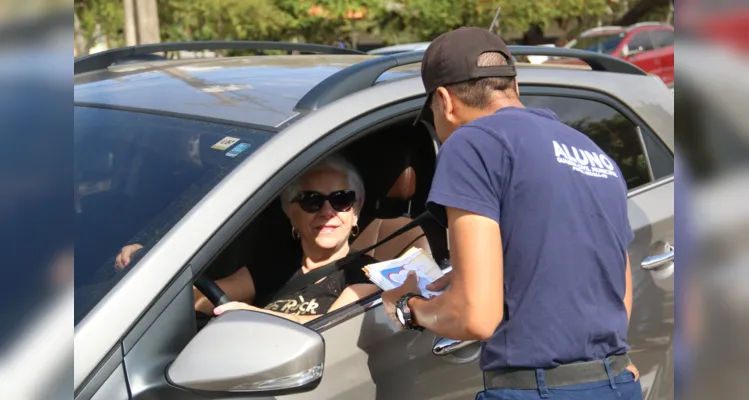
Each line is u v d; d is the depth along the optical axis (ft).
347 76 7.09
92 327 5.18
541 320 5.79
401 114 7.21
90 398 5.02
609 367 5.98
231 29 47.78
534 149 5.84
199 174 6.31
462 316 5.57
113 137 7.14
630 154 9.27
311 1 50.11
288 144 6.31
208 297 7.14
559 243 5.77
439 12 51.34
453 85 6.28
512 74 6.36
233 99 7.38
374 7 50.85
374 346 6.55
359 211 8.39
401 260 6.95
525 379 5.87
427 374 6.82
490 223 5.61
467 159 5.72
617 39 46.83
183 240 5.64
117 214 6.21
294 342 5.21
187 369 5.19
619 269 6.15
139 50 9.93
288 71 8.66
